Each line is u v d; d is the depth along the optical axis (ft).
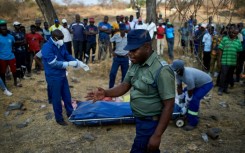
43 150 12.96
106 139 13.87
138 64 7.68
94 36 29.76
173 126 15.20
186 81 13.84
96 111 14.88
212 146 13.24
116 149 12.95
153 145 7.25
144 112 7.55
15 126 15.49
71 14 79.25
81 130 14.79
